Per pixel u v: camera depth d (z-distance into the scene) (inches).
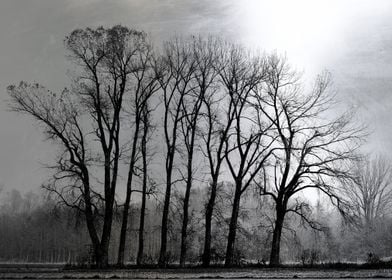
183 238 1806.1
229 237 1807.3
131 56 1836.9
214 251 1850.4
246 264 1862.7
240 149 1845.5
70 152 1721.2
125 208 1807.3
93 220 1754.4
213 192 1825.8
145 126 1845.5
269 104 1872.5
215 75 1887.3
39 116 1724.9
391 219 2837.1
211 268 1697.8
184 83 1882.4
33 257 3385.8
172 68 1878.7
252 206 2111.2
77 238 3272.6
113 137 1803.6
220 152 1840.6
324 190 1785.2
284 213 1814.7
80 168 1724.9
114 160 1790.1
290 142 1806.1
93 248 1824.6
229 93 1859.0
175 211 1919.3
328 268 1685.5
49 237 3366.1
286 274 1483.8
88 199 1724.9
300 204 1867.6
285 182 1814.7
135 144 1827.0
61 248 3341.5
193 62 1878.7
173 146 1846.7
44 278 1373.0
